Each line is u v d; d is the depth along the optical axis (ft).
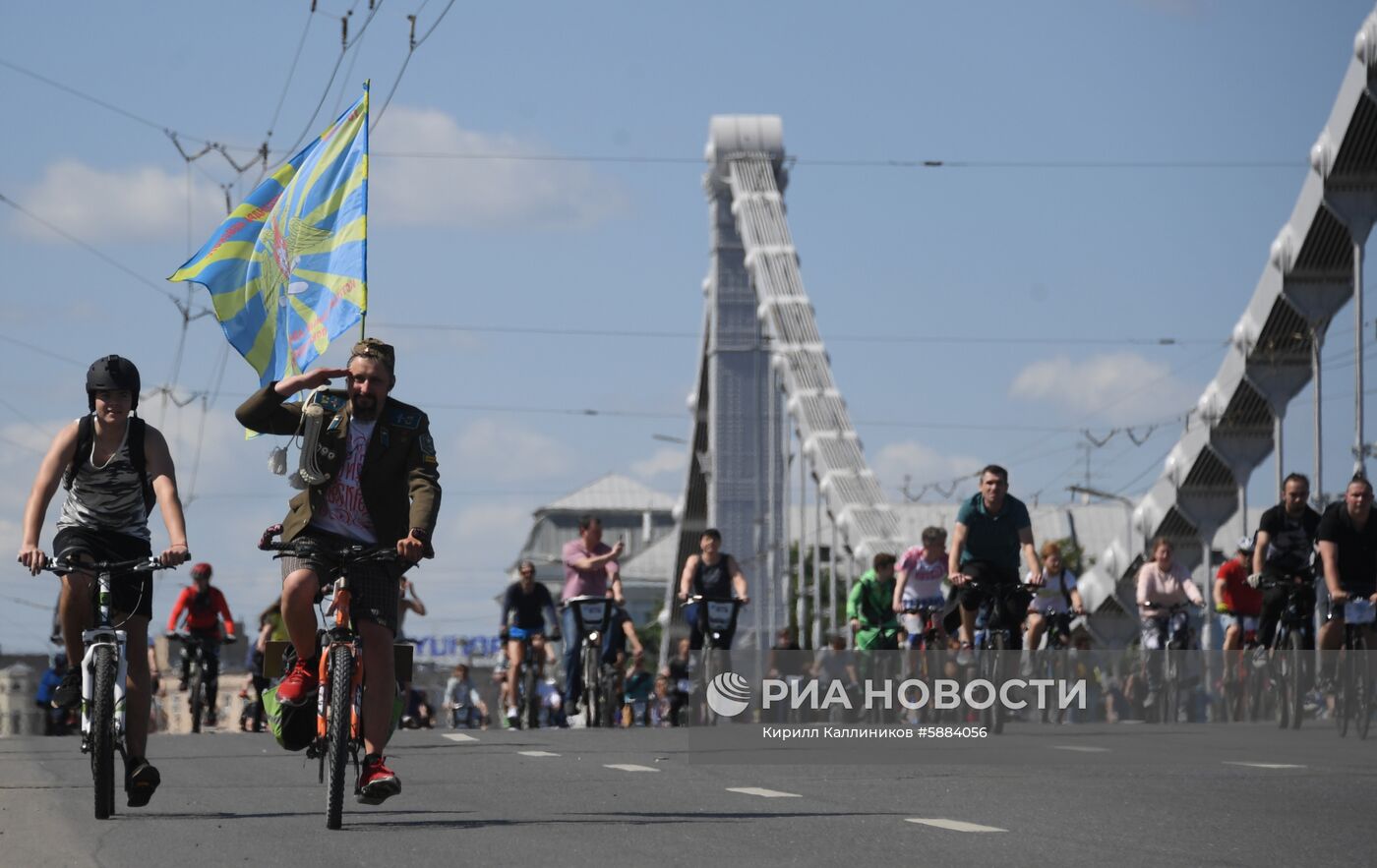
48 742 136.77
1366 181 422.00
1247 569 176.14
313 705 71.41
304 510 70.64
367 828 68.74
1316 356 363.15
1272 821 68.23
